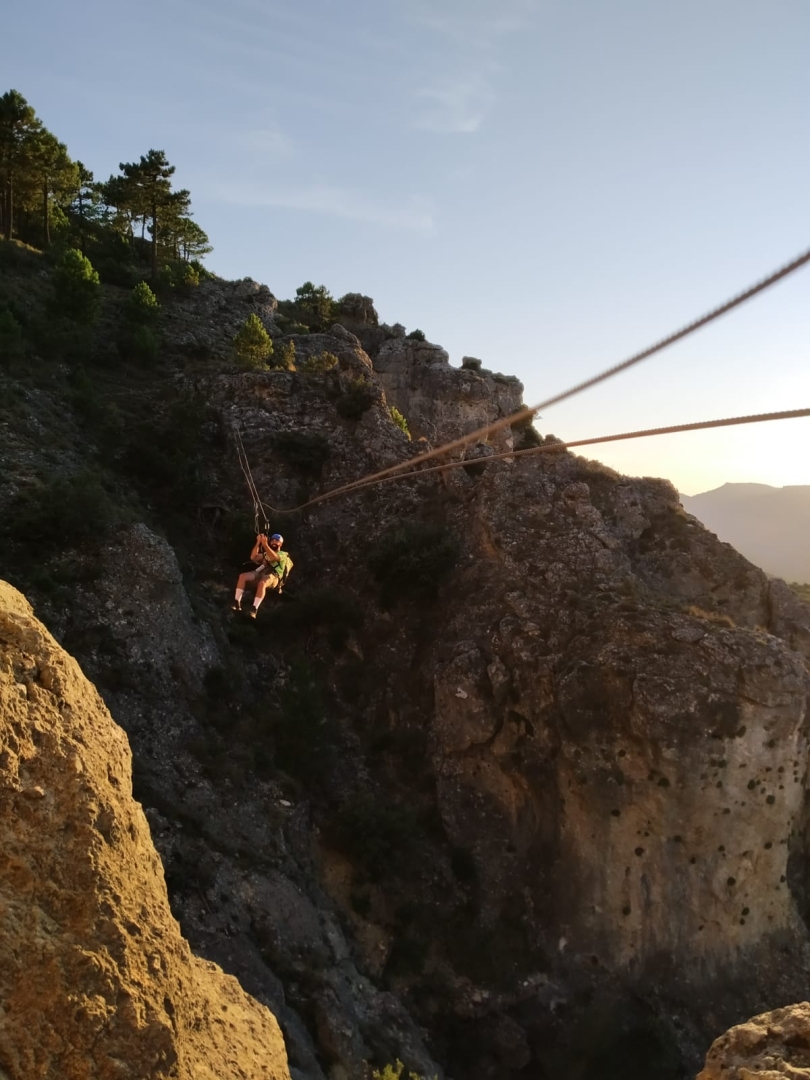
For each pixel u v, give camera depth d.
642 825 36.31
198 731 35.06
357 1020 28.75
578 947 35.94
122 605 36.81
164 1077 9.38
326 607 44.31
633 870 36.25
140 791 30.84
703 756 35.44
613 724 36.66
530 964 35.44
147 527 41.12
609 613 39.25
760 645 37.47
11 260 69.31
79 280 60.28
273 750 36.69
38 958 8.81
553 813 38.22
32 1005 8.66
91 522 38.56
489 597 42.69
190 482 48.31
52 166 80.38
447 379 84.75
